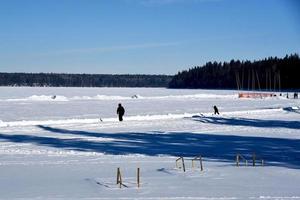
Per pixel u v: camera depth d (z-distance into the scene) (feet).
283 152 95.55
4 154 90.99
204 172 70.03
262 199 51.19
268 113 211.41
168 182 61.82
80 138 119.65
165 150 98.89
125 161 82.23
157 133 132.36
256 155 91.09
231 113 205.26
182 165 77.41
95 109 246.68
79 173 70.03
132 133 131.95
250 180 63.26
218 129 145.28
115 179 64.49
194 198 51.90
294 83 636.89
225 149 100.58
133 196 53.31
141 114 214.69
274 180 63.26
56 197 53.21
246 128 149.28
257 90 646.33
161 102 321.11
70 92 597.11
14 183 62.34
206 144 109.60
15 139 117.39
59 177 66.59
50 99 340.59
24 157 87.04
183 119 175.94
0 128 142.51
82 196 53.62
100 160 83.46
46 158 85.76
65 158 85.87
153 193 54.80
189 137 123.75
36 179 65.21
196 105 289.74
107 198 52.44
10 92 562.66
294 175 67.36
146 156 88.99
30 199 52.34
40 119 187.73
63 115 208.54
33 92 570.87
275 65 643.86
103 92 612.29
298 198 51.65
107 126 150.10
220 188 57.52
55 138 119.55
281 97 387.96
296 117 193.57
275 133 135.33
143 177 65.82
